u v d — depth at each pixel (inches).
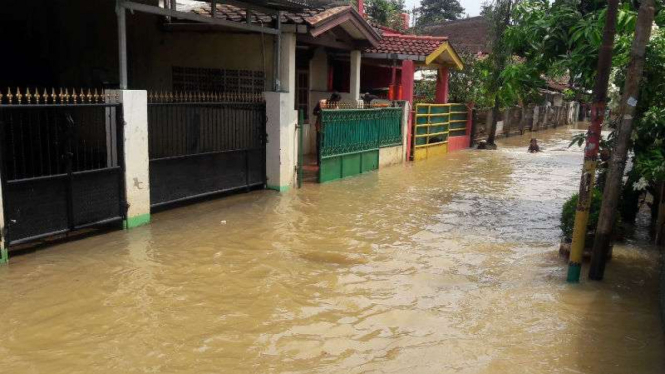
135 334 203.6
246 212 389.4
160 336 202.7
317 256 300.0
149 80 532.1
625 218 388.2
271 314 224.8
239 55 488.1
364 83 847.1
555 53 336.2
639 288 263.6
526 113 1184.8
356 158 565.0
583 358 195.2
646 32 244.7
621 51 290.7
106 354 188.9
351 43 591.5
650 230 373.1
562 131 1290.6
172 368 181.0
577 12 328.2
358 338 206.5
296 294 246.1
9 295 233.9
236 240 322.3
